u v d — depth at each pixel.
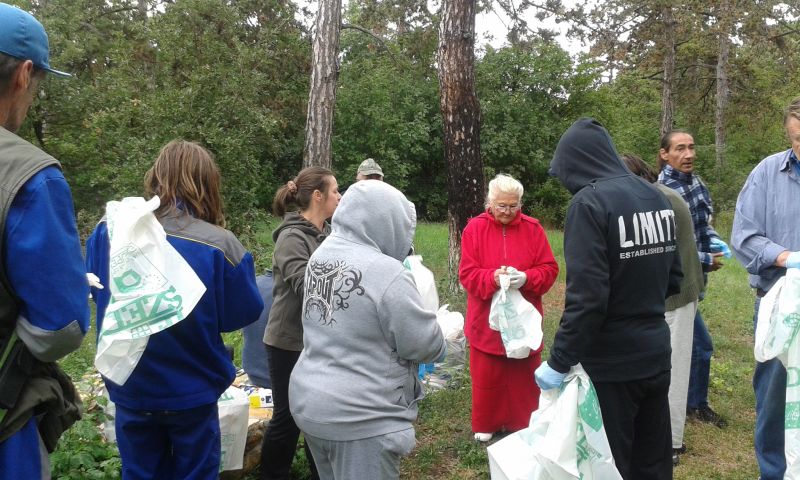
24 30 1.85
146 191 2.65
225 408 3.29
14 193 1.71
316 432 2.47
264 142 13.28
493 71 25.11
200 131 10.41
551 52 25.83
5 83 1.83
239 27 14.68
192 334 2.44
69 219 1.82
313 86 8.95
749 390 5.27
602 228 2.60
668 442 2.91
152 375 2.41
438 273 10.36
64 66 14.34
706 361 4.56
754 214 3.32
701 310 8.19
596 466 2.68
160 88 12.04
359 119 22.80
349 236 2.56
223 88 11.06
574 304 2.58
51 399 1.87
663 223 2.76
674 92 25.91
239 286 2.57
